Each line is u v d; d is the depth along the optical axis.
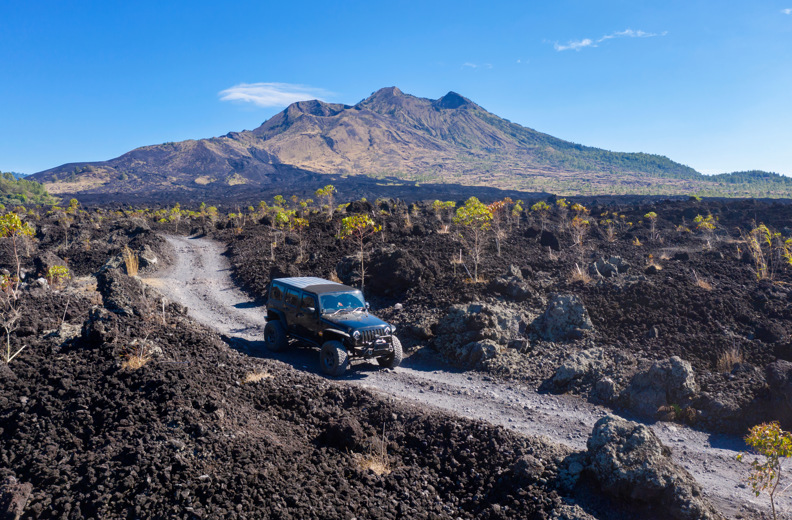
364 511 5.72
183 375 8.19
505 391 10.81
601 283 15.70
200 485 5.48
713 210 36.16
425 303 16.38
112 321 10.02
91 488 5.38
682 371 9.69
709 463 7.74
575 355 11.54
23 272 22.84
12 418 6.92
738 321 12.94
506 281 16.17
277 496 5.55
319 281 13.83
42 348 9.18
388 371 11.97
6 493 5.14
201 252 35.16
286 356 12.90
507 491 6.43
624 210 40.53
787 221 30.75
